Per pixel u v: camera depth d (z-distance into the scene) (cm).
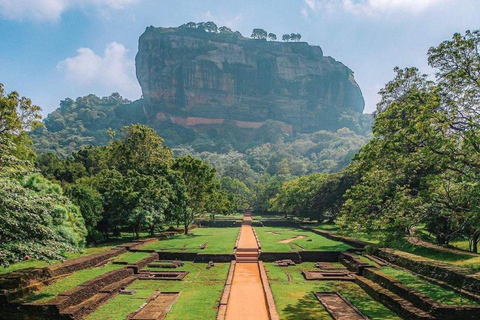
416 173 2392
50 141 17700
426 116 1858
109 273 2270
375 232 2378
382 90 2638
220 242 4188
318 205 6047
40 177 2788
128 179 4309
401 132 2048
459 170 1884
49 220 2000
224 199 6031
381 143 2348
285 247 3688
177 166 5262
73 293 1777
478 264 2100
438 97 1908
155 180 4628
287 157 16538
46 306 1631
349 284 2366
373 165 2377
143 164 5959
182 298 2030
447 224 2622
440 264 2116
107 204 4216
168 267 2938
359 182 5084
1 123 3731
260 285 2400
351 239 3919
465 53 1928
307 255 3309
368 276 2377
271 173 15938
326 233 4772
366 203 2452
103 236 4394
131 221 4038
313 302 1945
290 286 2314
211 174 5291
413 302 1697
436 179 1970
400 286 1867
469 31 1927
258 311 1830
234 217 9444
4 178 1825
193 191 5222
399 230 2175
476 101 1920
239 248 3728
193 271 2833
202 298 2025
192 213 5288
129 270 2577
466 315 1493
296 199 7125
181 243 4066
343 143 19075
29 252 1619
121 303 1905
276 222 7394
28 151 4044
